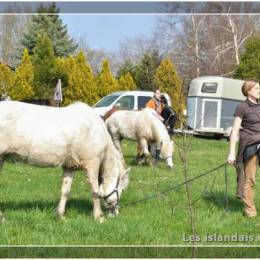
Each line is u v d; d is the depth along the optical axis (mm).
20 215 7188
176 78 28219
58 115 7180
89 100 31156
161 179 11562
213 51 33375
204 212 7793
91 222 6879
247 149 7469
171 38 32938
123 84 33281
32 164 7168
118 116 15086
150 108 14703
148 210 8023
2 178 11375
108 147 7582
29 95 29781
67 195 7469
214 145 22688
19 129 6930
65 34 41094
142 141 14445
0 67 29719
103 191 7633
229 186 10500
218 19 32438
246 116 7465
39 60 32594
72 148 7184
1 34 38656
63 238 6199
